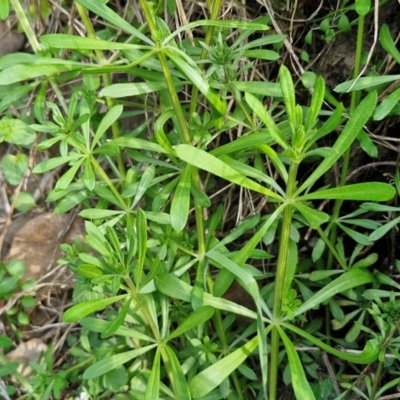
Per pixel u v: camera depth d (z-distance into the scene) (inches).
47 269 13.9
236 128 11.9
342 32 10.8
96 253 13.5
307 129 7.3
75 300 10.0
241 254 8.3
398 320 8.8
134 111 12.2
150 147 9.6
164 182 11.6
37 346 13.3
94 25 13.7
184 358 11.0
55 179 14.4
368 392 10.3
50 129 9.1
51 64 8.9
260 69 11.8
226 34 10.4
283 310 8.5
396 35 10.6
